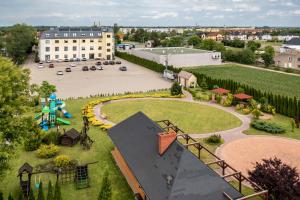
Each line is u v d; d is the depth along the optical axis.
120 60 140.12
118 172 35.62
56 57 137.38
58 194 25.95
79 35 140.25
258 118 57.34
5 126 27.48
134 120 39.06
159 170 27.94
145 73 105.75
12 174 34.97
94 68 112.06
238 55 139.12
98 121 53.06
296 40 179.62
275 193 26.64
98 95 73.38
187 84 84.69
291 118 58.72
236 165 38.12
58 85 85.06
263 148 43.72
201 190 24.64
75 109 62.00
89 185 32.81
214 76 103.69
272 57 129.12
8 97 27.77
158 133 31.70
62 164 36.69
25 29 128.75
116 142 36.88
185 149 27.73
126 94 75.25
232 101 66.19
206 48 150.62
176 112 61.16
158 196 25.09
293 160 39.94
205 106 65.88
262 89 85.12
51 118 51.97
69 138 43.44
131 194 31.05
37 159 39.09
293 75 109.31
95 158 39.47
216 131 50.62
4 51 130.62
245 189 32.22
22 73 30.09
